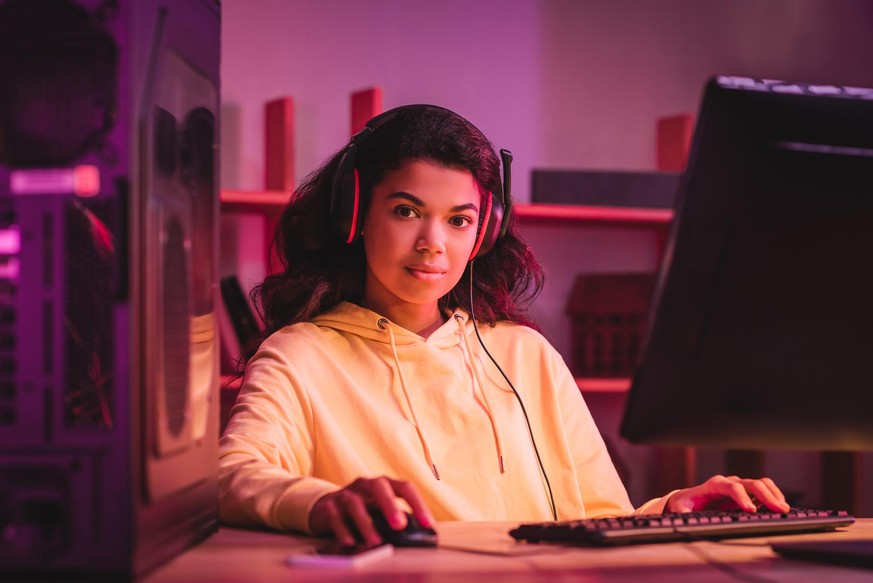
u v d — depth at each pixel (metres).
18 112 0.73
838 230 0.91
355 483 0.96
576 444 1.56
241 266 2.80
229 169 2.81
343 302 1.56
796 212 0.90
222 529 1.04
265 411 1.37
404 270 1.42
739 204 0.90
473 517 1.43
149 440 0.75
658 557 0.85
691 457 2.94
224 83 2.81
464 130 1.45
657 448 3.12
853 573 0.78
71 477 0.72
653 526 0.92
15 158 0.73
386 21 2.96
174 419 0.81
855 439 0.96
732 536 0.97
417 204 1.40
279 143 2.65
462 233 1.44
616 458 2.75
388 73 2.95
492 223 1.45
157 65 0.77
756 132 0.88
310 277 1.59
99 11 0.73
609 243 3.14
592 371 2.84
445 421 1.48
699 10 3.21
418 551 0.88
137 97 0.74
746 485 1.14
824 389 0.94
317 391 1.45
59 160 0.73
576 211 2.71
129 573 0.72
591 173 2.76
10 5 0.73
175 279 0.81
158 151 0.77
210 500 0.96
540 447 1.54
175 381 0.81
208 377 0.92
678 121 3.03
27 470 0.73
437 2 3.00
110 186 0.73
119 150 0.73
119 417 0.72
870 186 0.90
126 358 0.72
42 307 0.73
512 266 1.67
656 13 3.17
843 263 0.91
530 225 2.98
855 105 0.90
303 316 1.58
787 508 1.10
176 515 0.83
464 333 1.57
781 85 0.90
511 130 3.05
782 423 0.95
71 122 0.73
